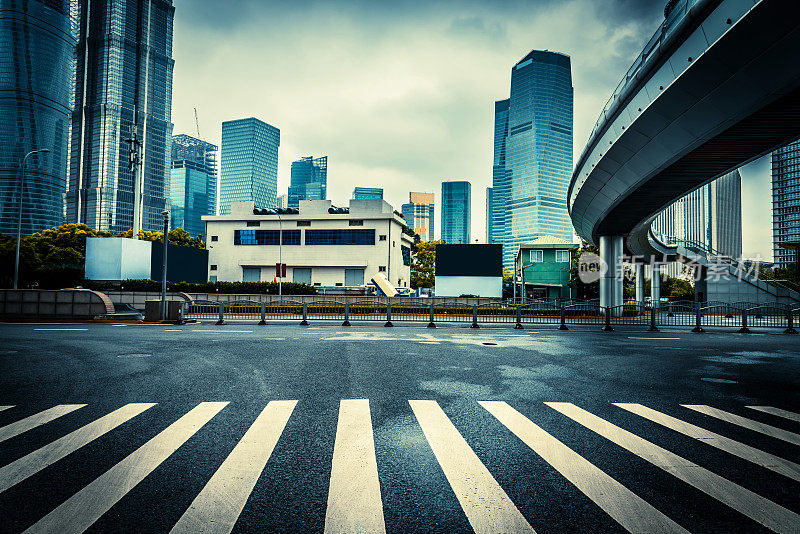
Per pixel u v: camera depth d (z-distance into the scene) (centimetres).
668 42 1282
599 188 2481
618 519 336
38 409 630
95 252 3800
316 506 354
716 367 1033
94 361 1027
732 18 1048
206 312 2530
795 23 961
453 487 391
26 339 1412
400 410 640
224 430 543
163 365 982
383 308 2467
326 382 822
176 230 6544
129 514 336
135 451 471
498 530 319
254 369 942
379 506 354
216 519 331
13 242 4297
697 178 1980
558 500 368
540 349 1309
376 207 5381
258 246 5441
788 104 1252
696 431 555
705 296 4147
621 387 807
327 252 5362
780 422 597
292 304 2138
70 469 422
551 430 554
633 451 483
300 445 494
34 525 318
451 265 4556
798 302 3806
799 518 339
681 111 1436
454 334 1723
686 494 380
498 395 735
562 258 5322
